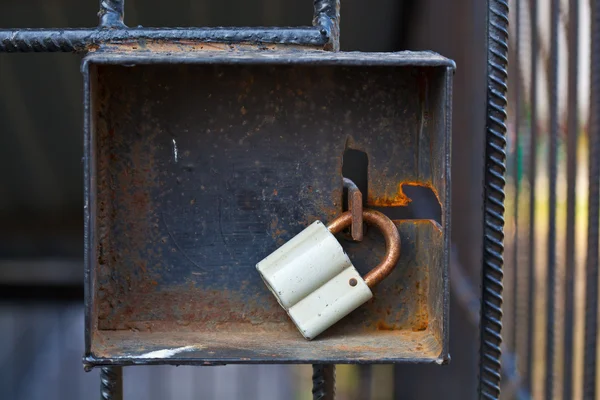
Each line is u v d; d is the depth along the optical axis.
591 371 1.35
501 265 1.05
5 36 1.02
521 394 1.56
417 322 1.08
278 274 1.04
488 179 1.05
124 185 1.06
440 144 1.01
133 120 1.05
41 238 3.16
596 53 1.31
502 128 1.05
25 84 2.46
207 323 1.07
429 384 2.36
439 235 1.03
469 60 1.92
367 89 1.06
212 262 1.07
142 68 1.05
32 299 3.21
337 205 1.07
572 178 1.40
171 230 1.06
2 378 3.06
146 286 1.06
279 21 2.38
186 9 2.30
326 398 1.09
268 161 1.06
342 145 1.06
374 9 2.41
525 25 1.67
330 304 1.04
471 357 1.80
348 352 1.02
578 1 1.38
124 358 1.00
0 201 2.99
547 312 1.43
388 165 1.06
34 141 2.72
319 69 1.06
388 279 1.08
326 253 1.04
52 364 3.11
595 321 1.34
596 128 1.32
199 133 1.06
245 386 3.33
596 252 1.33
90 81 0.98
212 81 1.05
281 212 1.07
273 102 1.06
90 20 2.31
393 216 2.24
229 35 1.04
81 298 3.24
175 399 3.28
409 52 1.03
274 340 1.05
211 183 1.06
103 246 1.06
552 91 1.42
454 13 2.05
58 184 2.94
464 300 1.86
